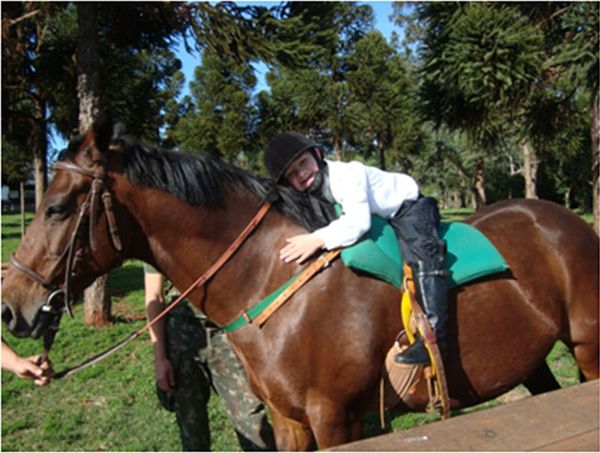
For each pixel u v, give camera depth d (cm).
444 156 2645
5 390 375
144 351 459
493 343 179
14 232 1559
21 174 1117
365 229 160
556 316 191
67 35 578
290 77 1087
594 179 598
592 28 486
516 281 185
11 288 153
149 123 658
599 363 198
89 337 500
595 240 205
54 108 804
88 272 159
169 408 217
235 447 292
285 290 160
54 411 343
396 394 169
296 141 171
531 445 92
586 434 96
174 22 495
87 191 155
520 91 536
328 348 158
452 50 540
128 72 646
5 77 581
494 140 741
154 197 161
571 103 641
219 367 207
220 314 171
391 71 1113
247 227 169
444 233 187
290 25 460
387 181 179
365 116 1062
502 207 211
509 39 493
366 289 163
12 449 296
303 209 172
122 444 300
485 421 101
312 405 160
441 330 162
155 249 166
